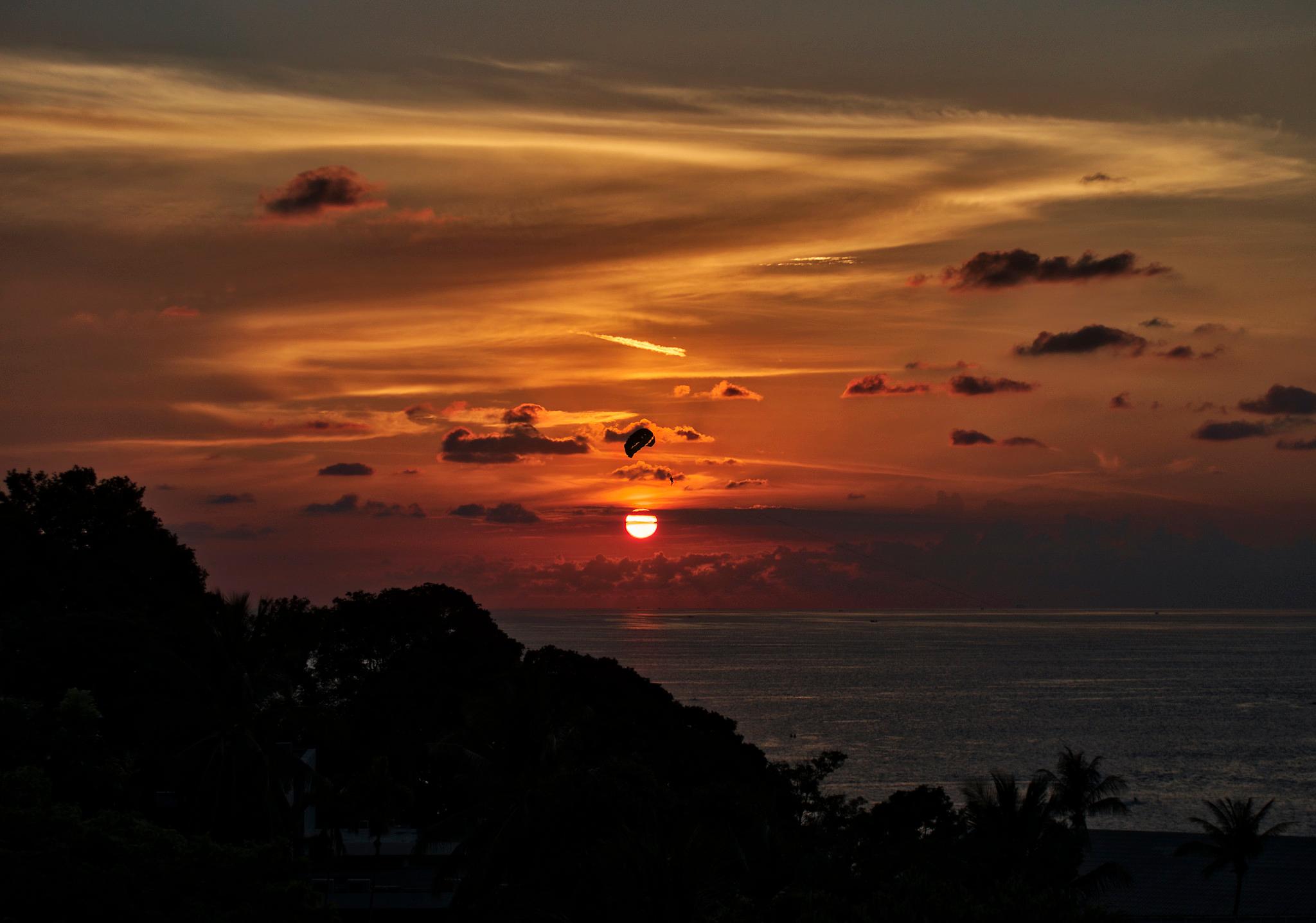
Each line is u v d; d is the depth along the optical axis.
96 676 44.59
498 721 43.12
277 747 48.91
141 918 22.53
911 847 42.62
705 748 65.12
